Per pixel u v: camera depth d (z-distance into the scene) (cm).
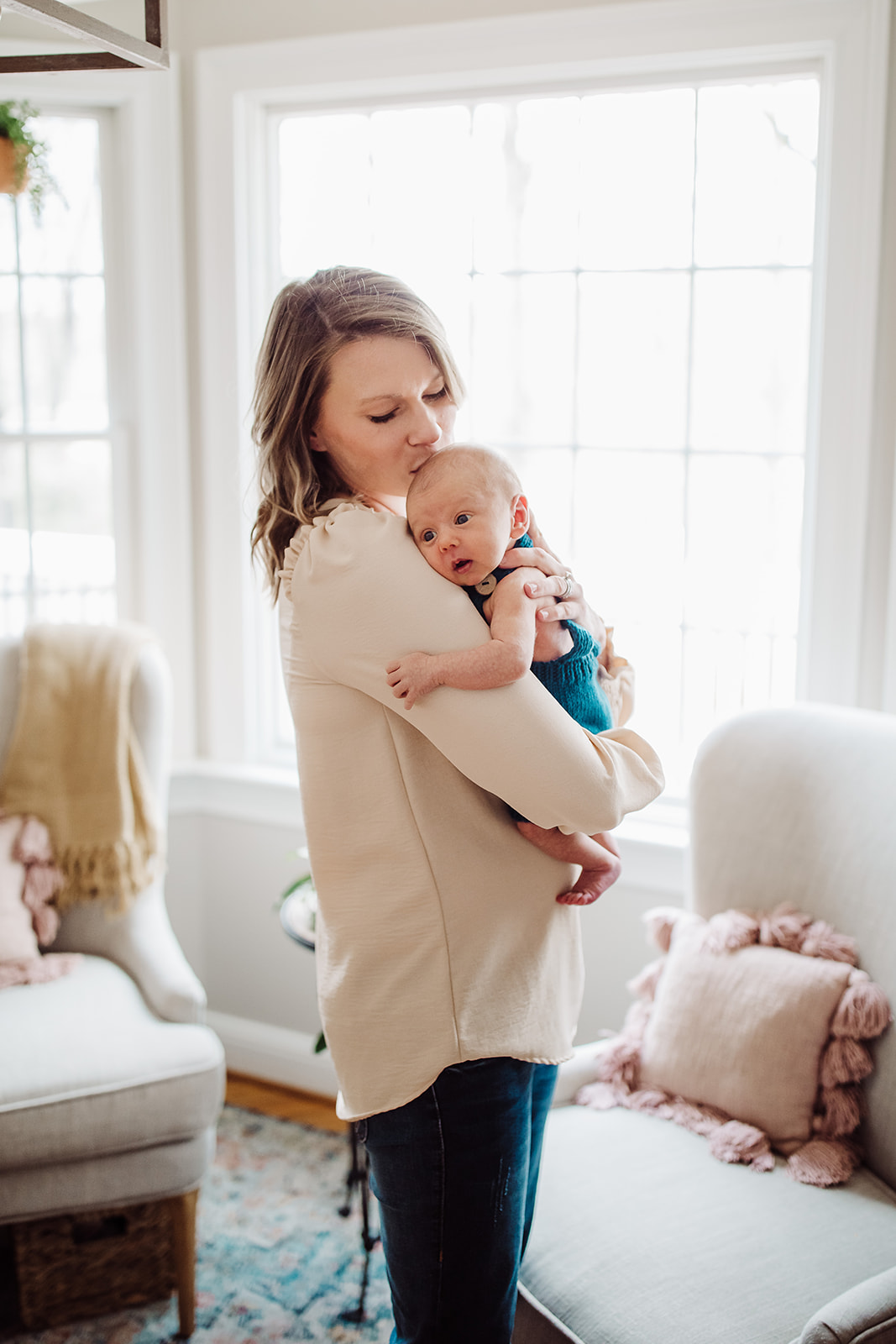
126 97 264
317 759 119
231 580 283
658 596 267
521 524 120
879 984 171
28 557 284
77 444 283
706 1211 154
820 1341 122
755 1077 172
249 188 271
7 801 232
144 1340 199
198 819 289
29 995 211
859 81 209
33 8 96
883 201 209
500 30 233
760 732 195
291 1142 258
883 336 212
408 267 270
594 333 259
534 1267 149
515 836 122
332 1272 215
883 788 178
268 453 123
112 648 239
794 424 251
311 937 208
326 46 248
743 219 243
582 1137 172
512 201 259
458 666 107
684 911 202
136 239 271
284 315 119
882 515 217
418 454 120
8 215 273
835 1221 153
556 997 126
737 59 221
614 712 134
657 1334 135
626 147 249
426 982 116
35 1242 198
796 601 257
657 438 261
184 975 215
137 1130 190
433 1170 118
